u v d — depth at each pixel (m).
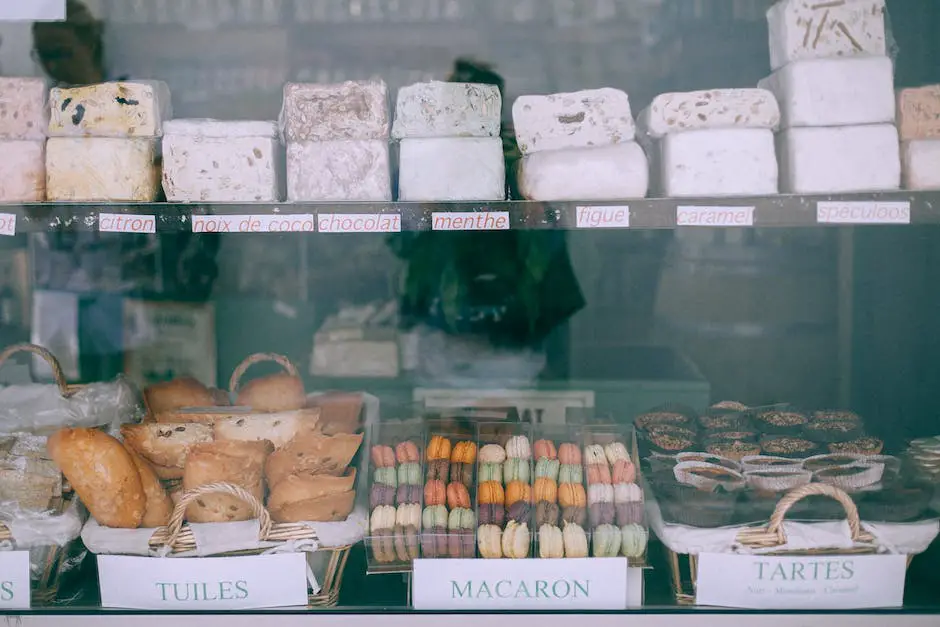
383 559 1.32
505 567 1.31
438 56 1.61
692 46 1.59
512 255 1.70
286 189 1.42
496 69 1.61
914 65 1.47
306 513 1.31
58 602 1.32
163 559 1.29
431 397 1.69
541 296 1.71
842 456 1.40
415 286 1.71
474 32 1.61
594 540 1.31
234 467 1.33
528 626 1.31
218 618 1.30
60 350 1.67
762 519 1.32
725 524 1.32
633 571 1.32
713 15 1.57
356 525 1.33
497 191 1.38
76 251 1.66
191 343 1.70
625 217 1.37
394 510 1.34
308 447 1.38
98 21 1.54
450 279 1.70
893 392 1.65
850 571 1.29
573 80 1.61
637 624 1.30
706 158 1.35
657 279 1.70
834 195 1.35
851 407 1.66
